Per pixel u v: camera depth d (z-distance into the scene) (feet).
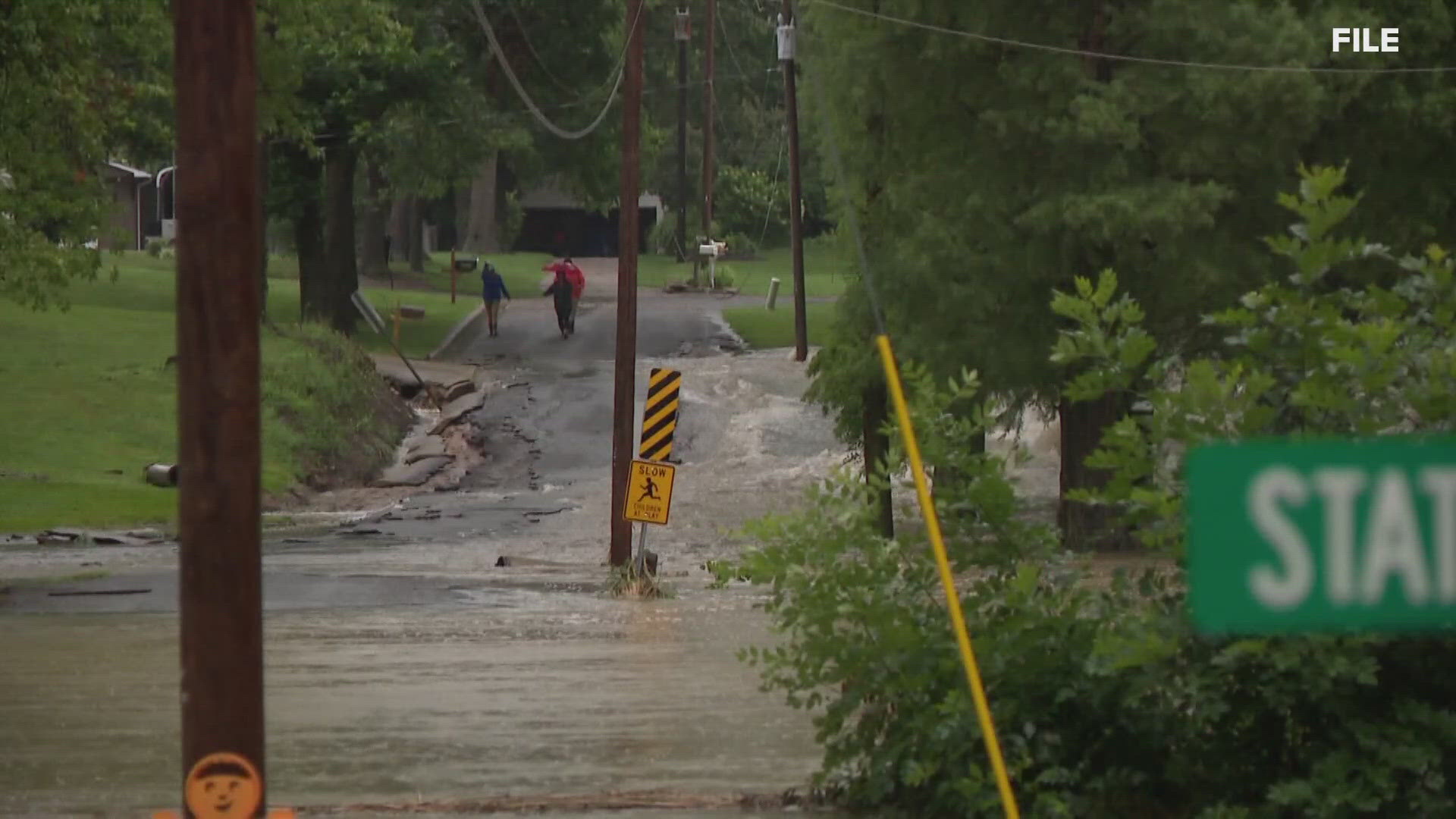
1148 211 288.30
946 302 307.17
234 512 81.10
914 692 102.83
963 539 104.88
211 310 81.05
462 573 291.17
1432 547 68.39
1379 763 89.20
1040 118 300.20
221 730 80.74
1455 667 89.86
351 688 165.78
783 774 122.21
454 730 142.00
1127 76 295.69
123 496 400.47
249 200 81.71
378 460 495.00
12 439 442.91
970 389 106.83
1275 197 299.38
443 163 632.38
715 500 417.49
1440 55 310.24
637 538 367.25
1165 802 99.60
